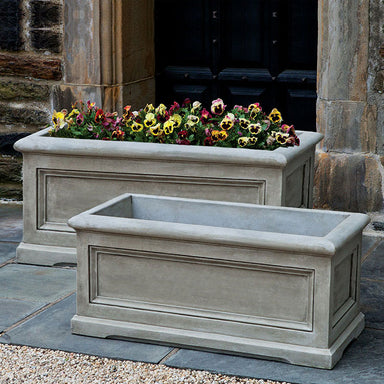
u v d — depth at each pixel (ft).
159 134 18.44
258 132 18.11
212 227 14.19
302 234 15.14
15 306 16.61
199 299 14.43
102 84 22.91
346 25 20.81
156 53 24.99
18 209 23.86
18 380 13.47
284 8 23.76
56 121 19.54
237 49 24.40
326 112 21.43
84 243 14.89
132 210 16.20
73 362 14.14
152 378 13.51
